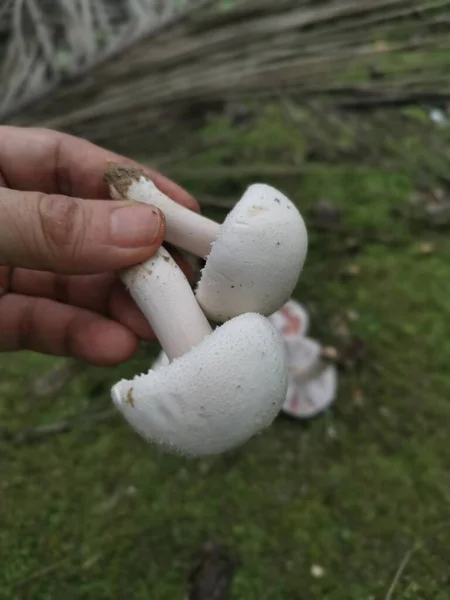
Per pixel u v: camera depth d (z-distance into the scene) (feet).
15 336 0.63
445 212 0.98
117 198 0.48
